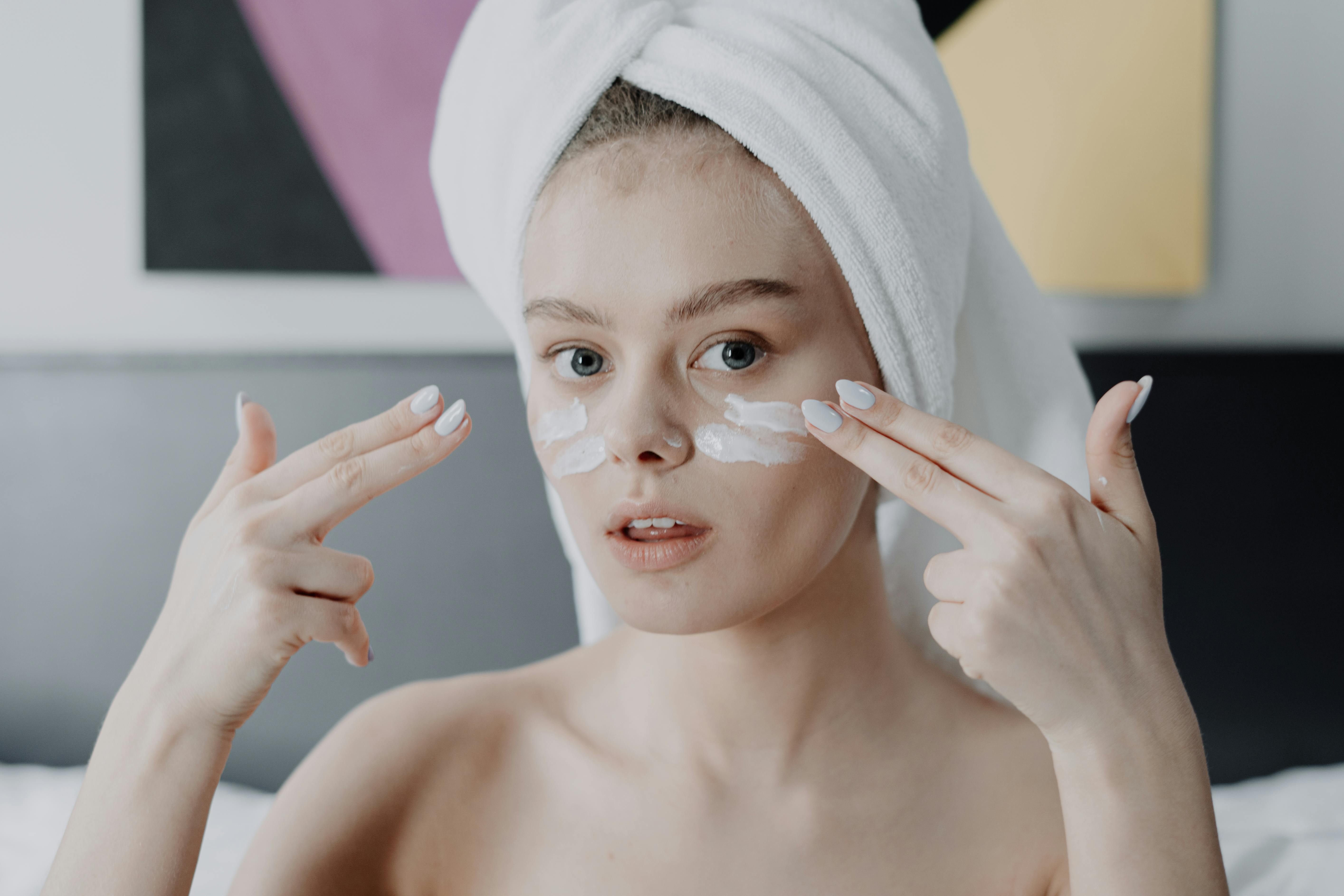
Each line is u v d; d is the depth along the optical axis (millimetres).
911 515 734
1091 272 1562
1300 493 1614
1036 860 562
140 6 1454
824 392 511
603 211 489
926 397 576
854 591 576
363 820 575
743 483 489
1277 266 1621
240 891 553
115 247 1507
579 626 1585
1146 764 465
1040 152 1542
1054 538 466
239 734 1548
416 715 617
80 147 1491
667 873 545
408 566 1570
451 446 521
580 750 593
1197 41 1526
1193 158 1544
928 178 546
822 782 564
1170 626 1624
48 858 1124
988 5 1521
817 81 518
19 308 1504
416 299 1552
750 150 490
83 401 1501
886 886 544
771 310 490
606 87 511
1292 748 1633
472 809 587
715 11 540
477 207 580
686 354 496
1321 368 1604
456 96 599
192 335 1525
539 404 534
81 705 1527
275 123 1479
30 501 1508
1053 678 460
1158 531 1613
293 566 501
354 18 1479
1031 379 706
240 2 1462
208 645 495
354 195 1498
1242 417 1603
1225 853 1130
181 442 1511
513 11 551
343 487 514
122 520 1516
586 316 493
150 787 490
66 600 1521
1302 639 1625
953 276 586
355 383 1521
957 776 582
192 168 1472
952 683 638
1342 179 1608
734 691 558
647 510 489
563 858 562
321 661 1561
